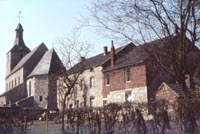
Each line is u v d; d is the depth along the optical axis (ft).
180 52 70.74
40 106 259.39
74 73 201.05
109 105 73.56
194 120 63.98
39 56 307.58
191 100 64.95
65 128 80.48
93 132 74.54
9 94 295.89
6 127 76.84
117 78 183.62
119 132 71.82
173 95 122.72
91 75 204.44
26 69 299.38
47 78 259.80
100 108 74.54
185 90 72.08
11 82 343.87
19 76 312.09
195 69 76.84
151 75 162.61
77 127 76.79
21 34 363.35
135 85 169.58
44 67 266.98
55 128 85.81
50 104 245.24
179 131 65.51
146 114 69.31
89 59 224.74
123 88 178.09
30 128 83.92
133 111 70.74
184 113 65.21
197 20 69.31
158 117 68.03
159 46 72.38
